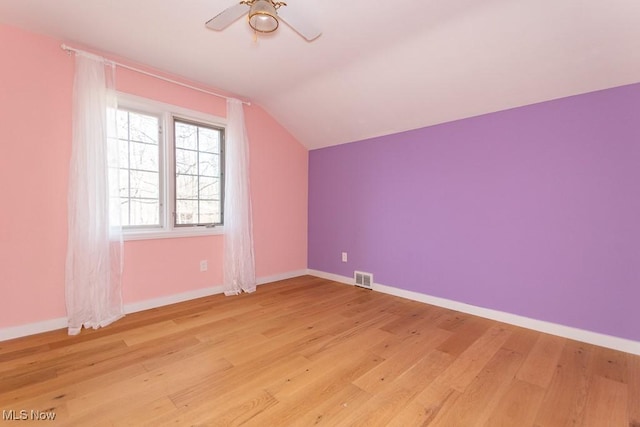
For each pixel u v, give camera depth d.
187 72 2.90
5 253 2.18
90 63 2.45
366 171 3.77
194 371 1.83
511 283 2.66
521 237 2.60
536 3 1.79
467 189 2.91
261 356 2.03
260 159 3.84
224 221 3.43
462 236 2.96
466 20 2.02
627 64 2.00
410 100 2.92
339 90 3.11
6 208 2.18
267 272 4.00
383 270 3.62
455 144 2.99
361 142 3.81
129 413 1.45
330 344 2.22
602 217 2.23
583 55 2.03
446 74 2.51
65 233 2.42
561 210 2.40
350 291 3.64
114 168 2.58
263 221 3.92
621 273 2.16
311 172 4.45
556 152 2.42
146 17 2.07
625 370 1.89
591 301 2.28
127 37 2.31
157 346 2.14
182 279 3.16
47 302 2.36
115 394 1.59
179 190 3.18
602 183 2.22
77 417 1.41
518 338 2.36
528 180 2.55
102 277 2.49
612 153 2.18
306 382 1.73
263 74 2.92
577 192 2.33
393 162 3.50
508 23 1.96
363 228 3.81
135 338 2.27
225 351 2.09
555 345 2.24
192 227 3.28
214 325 2.54
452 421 1.43
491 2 1.85
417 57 2.43
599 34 1.87
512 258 2.65
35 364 1.88
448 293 3.06
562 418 1.46
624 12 1.72
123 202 2.83
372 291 3.65
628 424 1.42
